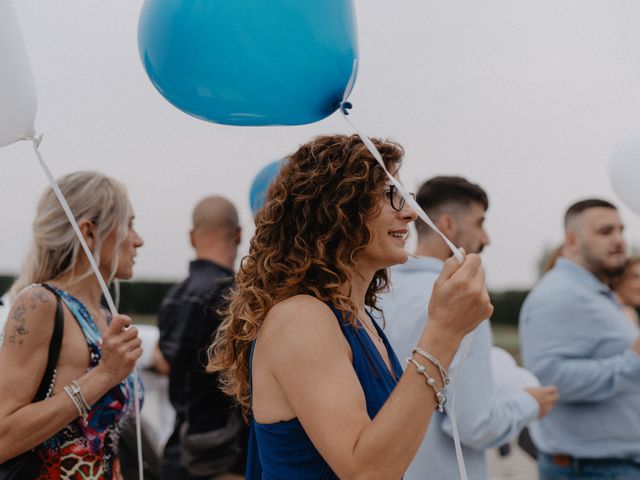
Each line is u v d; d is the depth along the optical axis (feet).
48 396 6.77
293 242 5.16
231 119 5.75
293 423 4.80
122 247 7.59
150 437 9.00
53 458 6.76
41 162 6.71
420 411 4.49
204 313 10.88
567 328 10.82
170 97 5.77
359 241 5.13
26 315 6.75
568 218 11.51
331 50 5.31
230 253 11.55
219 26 5.22
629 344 10.78
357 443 4.40
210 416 10.80
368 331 5.41
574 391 10.63
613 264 11.23
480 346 7.74
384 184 5.18
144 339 13.73
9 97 6.37
